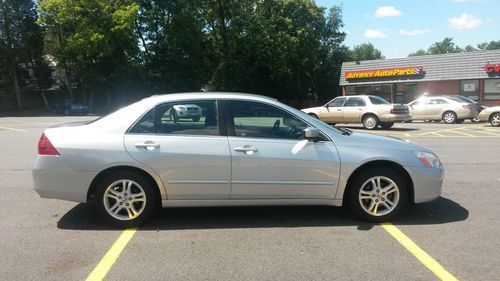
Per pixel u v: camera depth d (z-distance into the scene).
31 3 48.94
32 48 49.19
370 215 5.88
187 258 4.70
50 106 52.47
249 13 51.53
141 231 5.59
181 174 5.64
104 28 42.97
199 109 5.83
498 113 22.61
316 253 4.82
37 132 19.39
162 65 47.88
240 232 5.54
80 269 4.43
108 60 46.00
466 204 6.84
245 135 5.80
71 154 5.61
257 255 4.77
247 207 6.64
